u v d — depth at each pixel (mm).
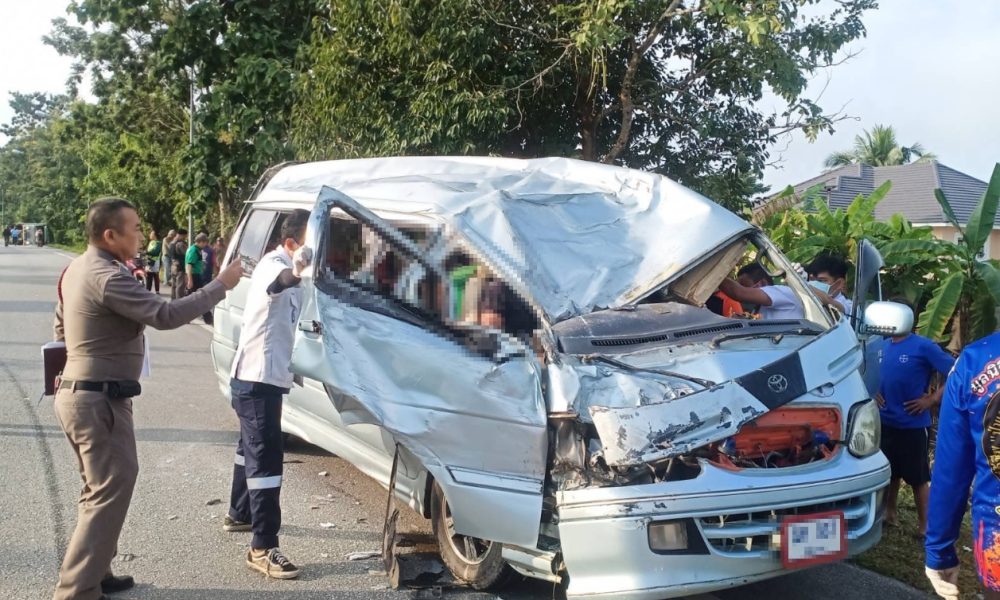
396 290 4090
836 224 8336
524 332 3957
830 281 6023
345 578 4430
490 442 3701
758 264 5492
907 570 4691
